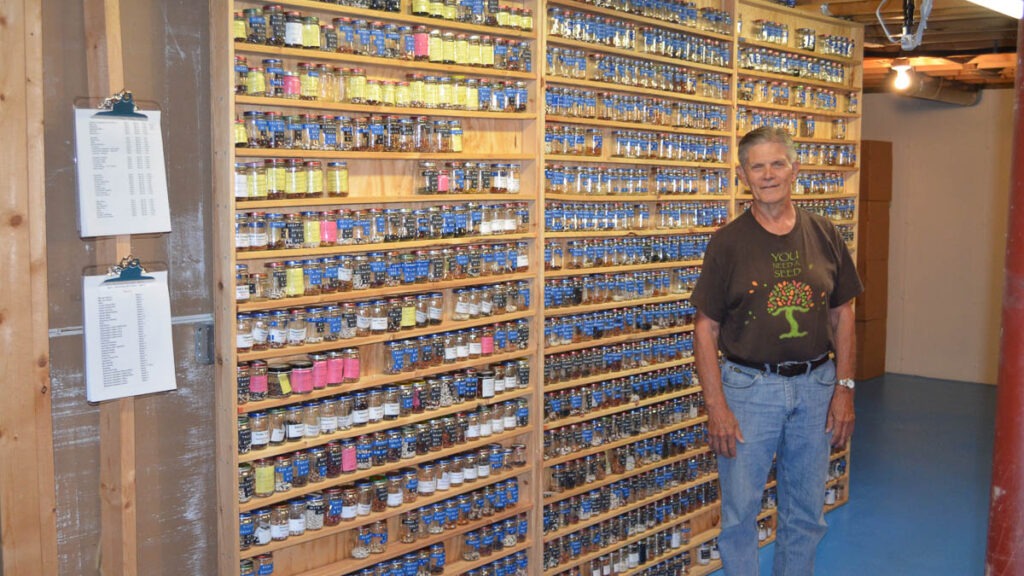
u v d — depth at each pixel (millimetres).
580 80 3580
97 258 2482
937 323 8859
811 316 2982
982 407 7672
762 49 4500
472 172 3311
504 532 3549
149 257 2596
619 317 3900
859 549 4551
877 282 8820
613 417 3904
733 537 3109
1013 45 6465
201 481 2768
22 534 2318
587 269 3701
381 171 3123
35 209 2287
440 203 3285
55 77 2387
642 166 4016
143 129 2479
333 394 2910
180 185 2648
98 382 2426
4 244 2248
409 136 3082
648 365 4039
